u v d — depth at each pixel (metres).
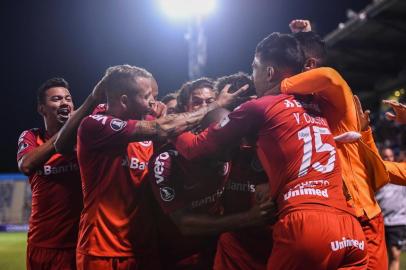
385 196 7.40
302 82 2.78
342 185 2.94
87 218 3.11
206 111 3.05
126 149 3.13
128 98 3.13
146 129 2.95
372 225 3.33
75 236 3.99
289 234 2.57
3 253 11.91
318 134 2.76
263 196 2.89
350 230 2.65
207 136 2.81
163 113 3.56
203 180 3.11
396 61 15.91
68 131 3.38
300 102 2.83
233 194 3.35
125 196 3.09
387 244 7.38
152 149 3.30
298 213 2.58
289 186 2.66
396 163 3.62
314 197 2.61
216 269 3.42
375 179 3.32
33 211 4.08
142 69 3.21
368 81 18.25
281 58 2.89
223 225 2.91
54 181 3.96
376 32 14.00
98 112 3.46
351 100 2.89
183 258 3.39
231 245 3.35
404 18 12.84
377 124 15.77
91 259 3.05
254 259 3.28
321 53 3.22
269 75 2.92
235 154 3.31
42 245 4.00
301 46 3.17
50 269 4.01
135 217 3.10
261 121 2.74
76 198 3.98
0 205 20.78
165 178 3.03
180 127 2.97
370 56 15.68
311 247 2.53
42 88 4.17
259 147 2.79
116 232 3.05
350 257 2.65
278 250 2.61
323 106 2.96
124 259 3.05
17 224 20.84
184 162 3.07
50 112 4.14
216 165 3.15
